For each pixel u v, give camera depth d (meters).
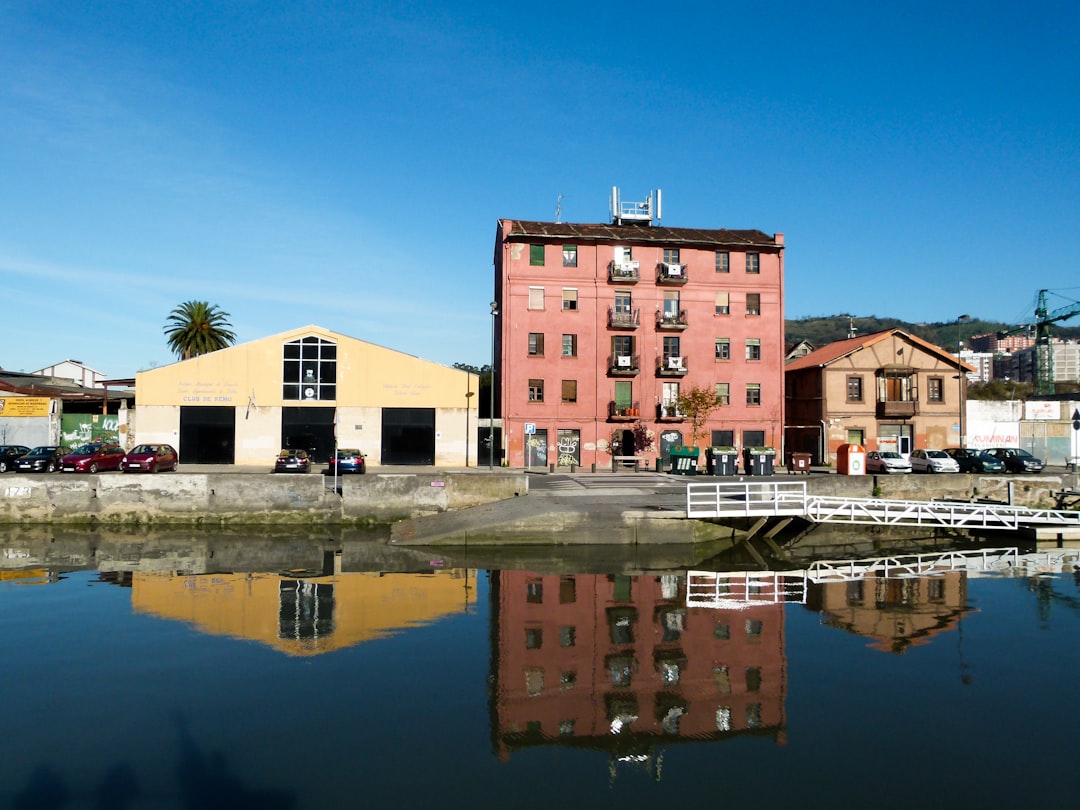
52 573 20.44
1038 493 33.81
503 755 9.56
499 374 49.88
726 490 32.34
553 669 12.80
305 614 16.19
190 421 42.91
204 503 28.78
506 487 29.28
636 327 47.12
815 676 12.64
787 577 21.11
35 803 8.21
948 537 29.19
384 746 9.76
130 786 8.62
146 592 18.09
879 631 15.41
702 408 45.91
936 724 10.71
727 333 48.25
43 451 36.28
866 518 28.98
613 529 25.42
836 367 48.81
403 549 24.89
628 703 11.38
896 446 49.03
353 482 28.83
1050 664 13.38
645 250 47.84
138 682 11.94
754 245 48.44
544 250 46.88
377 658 13.24
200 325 58.75
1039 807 8.43
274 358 43.47
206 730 10.16
